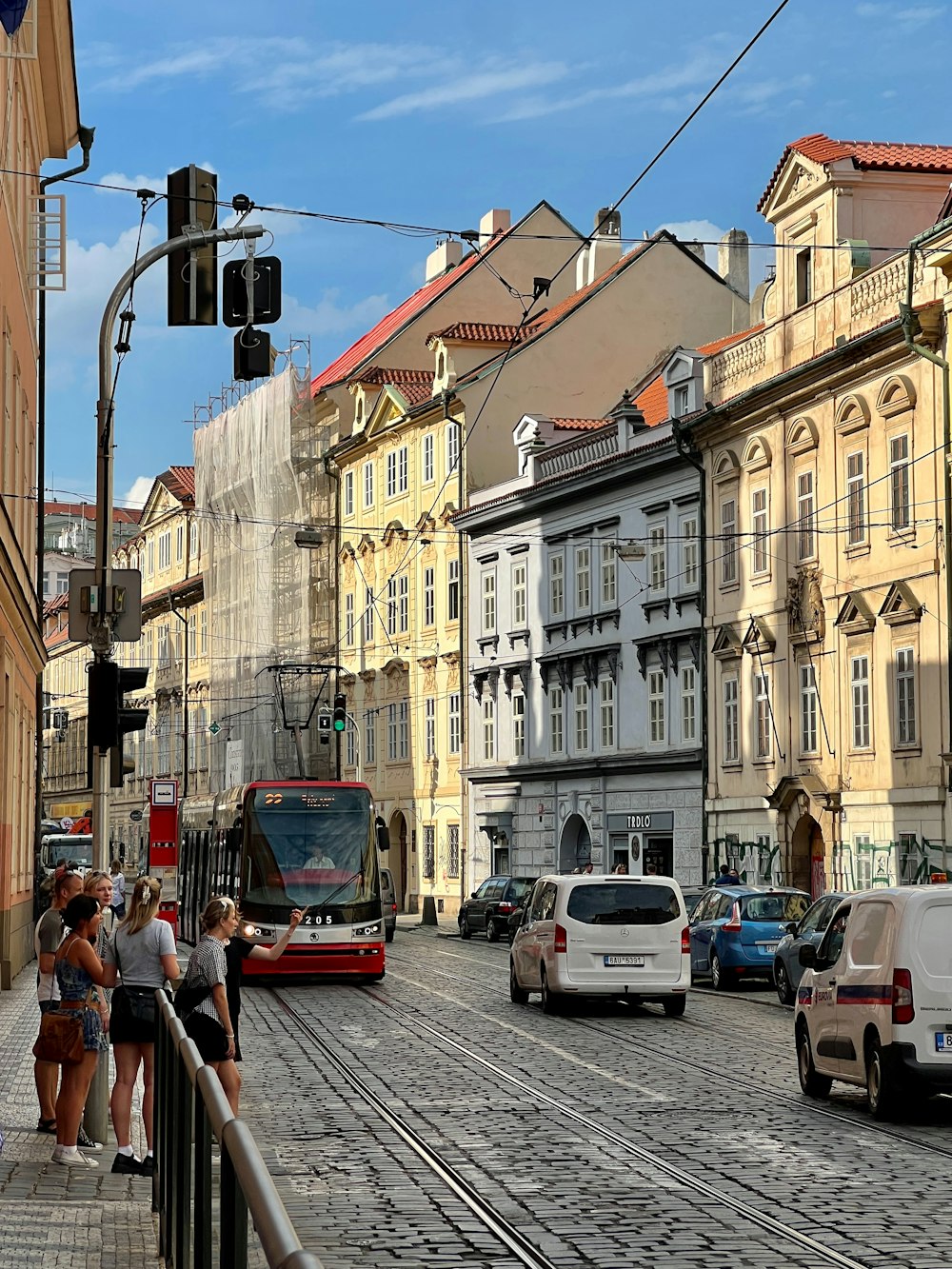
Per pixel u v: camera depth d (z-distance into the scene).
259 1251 4.52
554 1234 10.73
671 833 50.84
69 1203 11.12
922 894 15.47
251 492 74.12
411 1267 9.84
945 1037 15.19
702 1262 9.92
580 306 65.44
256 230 17.22
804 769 43.41
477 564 64.88
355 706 77.12
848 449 41.59
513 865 61.50
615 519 54.44
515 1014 27.36
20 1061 19.66
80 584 20.30
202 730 93.69
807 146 43.88
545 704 59.06
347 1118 15.91
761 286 61.34
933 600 37.56
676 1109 16.42
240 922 14.64
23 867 36.94
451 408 65.75
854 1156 13.62
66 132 41.12
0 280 27.38
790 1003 28.84
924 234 37.47
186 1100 7.38
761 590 45.94
